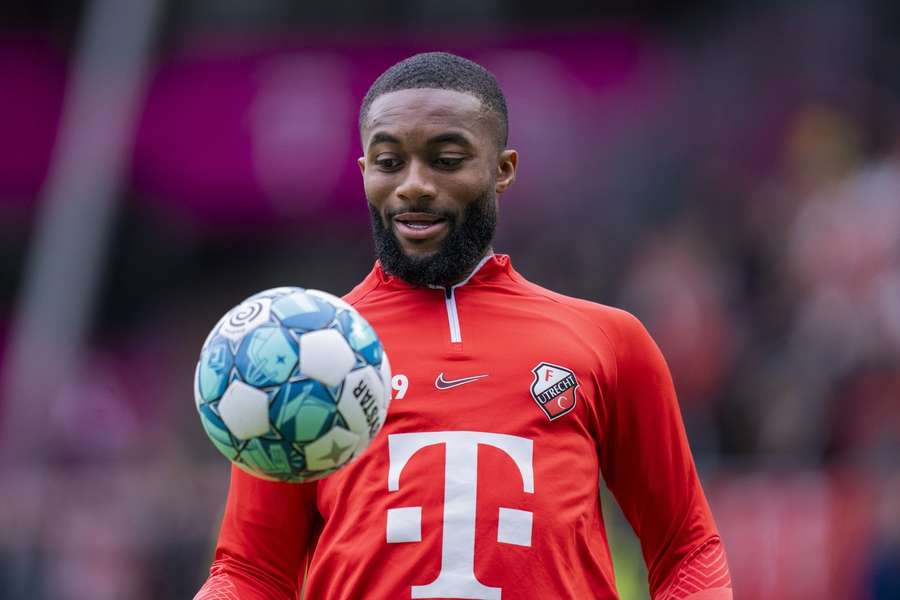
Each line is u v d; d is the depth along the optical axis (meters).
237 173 63.34
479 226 15.47
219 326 13.96
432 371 15.05
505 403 14.87
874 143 56.69
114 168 56.62
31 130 64.50
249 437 13.59
